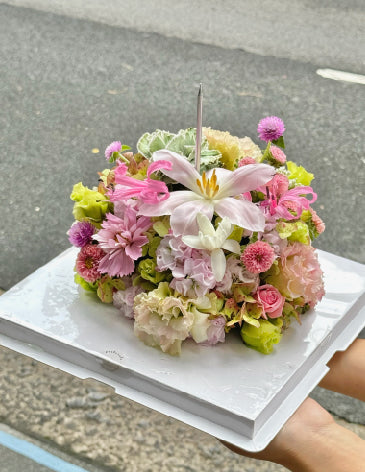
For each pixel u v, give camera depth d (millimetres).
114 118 2787
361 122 2799
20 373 1786
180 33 3398
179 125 2748
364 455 1210
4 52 3227
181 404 1153
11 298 1314
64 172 2486
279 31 3441
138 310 1179
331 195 2408
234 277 1206
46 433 1642
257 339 1209
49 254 2143
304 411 1263
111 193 1233
